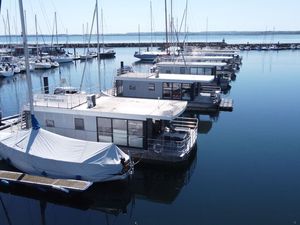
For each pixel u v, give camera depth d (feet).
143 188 60.70
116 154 55.88
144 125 64.39
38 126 62.34
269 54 330.75
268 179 60.29
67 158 55.52
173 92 105.50
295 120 98.27
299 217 48.06
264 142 79.77
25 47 61.87
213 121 99.55
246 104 120.57
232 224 46.83
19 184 54.95
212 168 65.57
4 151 61.93
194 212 50.67
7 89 157.79
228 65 176.24
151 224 47.93
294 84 161.58
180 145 65.21
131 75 110.42
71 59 275.80
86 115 67.72
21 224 48.06
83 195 55.01
